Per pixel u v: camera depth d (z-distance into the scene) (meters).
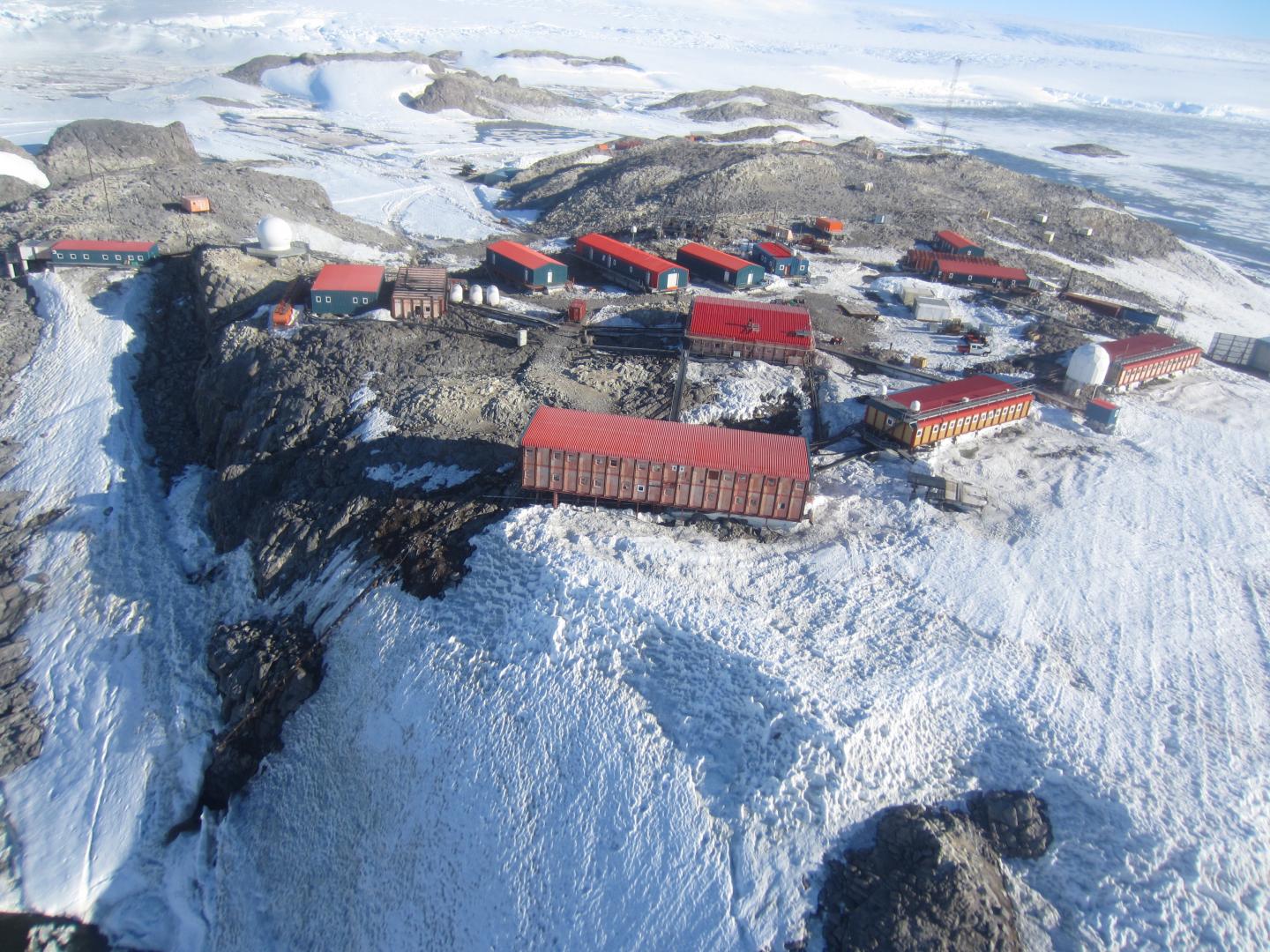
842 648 36.06
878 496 46.75
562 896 29.86
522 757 33.12
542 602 37.34
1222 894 27.86
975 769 31.70
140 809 38.22
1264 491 50.06
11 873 36.50
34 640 45.97
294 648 41.41
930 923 26.73
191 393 64.31
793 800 30.08
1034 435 54.50
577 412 46.03
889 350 66.06
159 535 52.34
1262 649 37.91
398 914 31.84
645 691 34.06
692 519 43.62
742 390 56.44
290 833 36.09
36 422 59.97
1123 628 38.59
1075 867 29.03
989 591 40.22
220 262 70.69
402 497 45.69
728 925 27.97
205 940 34.38
